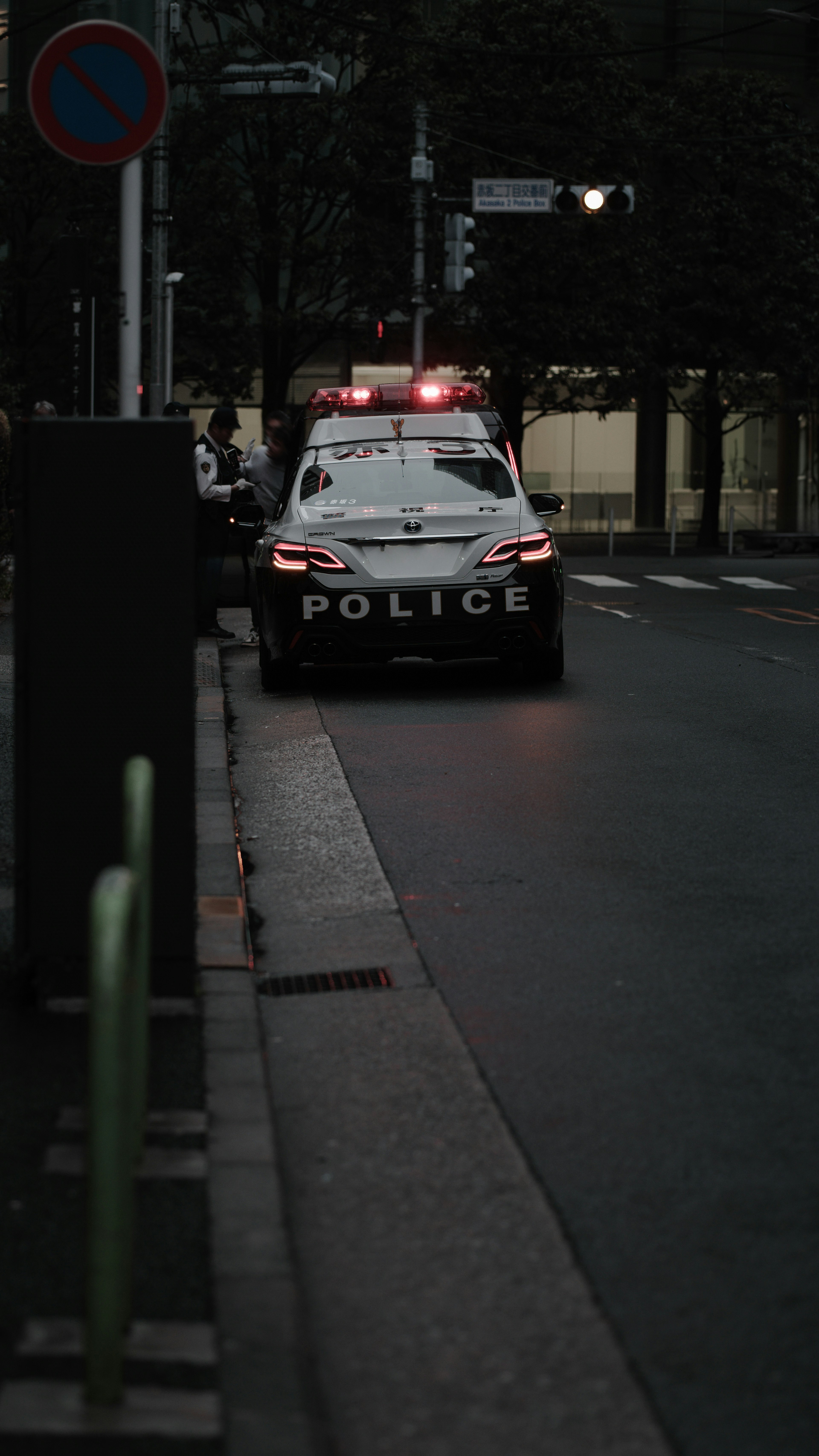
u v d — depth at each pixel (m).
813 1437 3.31
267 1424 3.25
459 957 6.64
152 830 5.73
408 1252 4.13
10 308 38.91
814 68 50.69
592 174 39.41
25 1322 3.62
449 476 14.39
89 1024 3.27
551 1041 5.67
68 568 5.59
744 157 41.28
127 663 5.63
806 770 10.38
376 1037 5.75
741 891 7.57
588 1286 3.94
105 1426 3.22
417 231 33.75
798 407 44.28
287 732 11.91
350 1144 4.82
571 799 9.55
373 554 13.20
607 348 39.78
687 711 12.75
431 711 12.77
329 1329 3.75
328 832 8.81
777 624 20.16
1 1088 5.06
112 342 32.91
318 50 35.91
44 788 5.64
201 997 6.05
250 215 35.59
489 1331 3.73
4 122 37.56
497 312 38.88
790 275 41.84
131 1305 3.73
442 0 46.62
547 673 14.20
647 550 43.12
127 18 41.47
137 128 7.56
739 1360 3.60
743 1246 4.15
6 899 7.28
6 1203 4.25
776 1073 5.36
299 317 36.75
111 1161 3.21
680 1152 4.74
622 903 7.38
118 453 5.58
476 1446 3.28
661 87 49.31
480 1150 4.76
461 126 38.38
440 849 8.41
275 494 18.25
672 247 42.38
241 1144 4.68
